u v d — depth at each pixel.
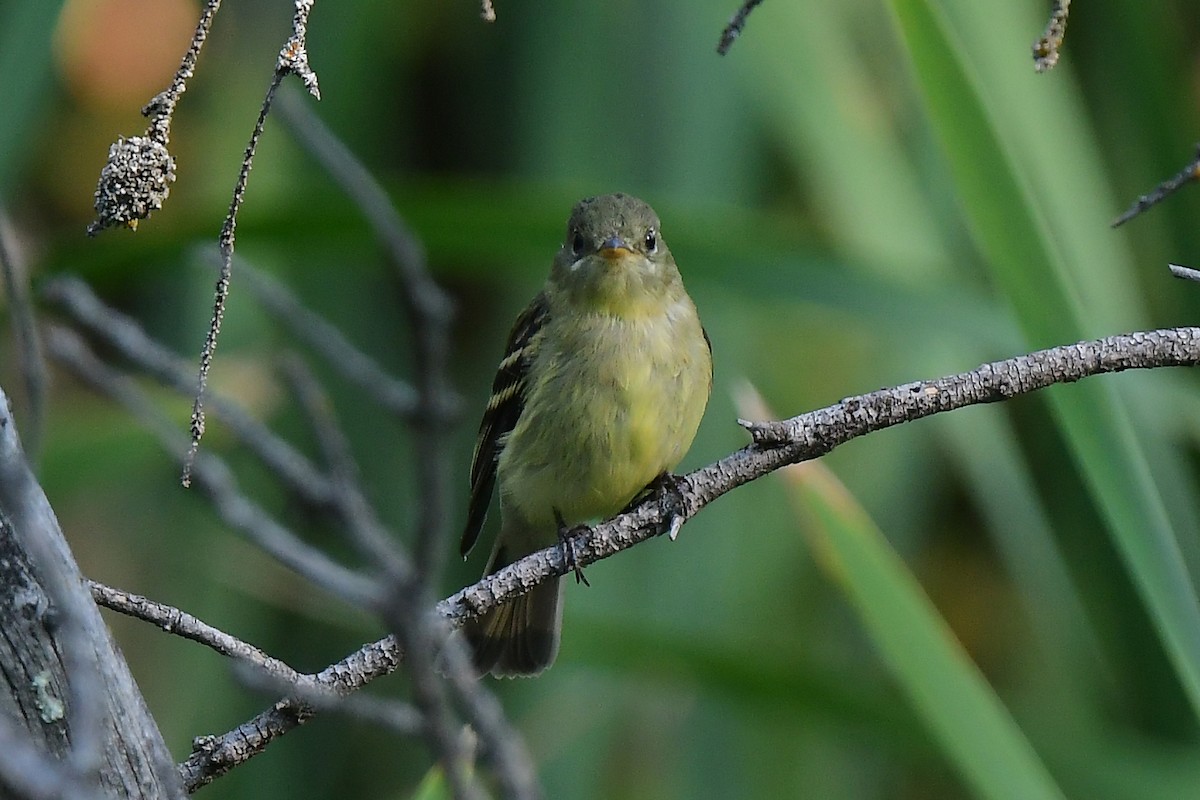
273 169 12.30
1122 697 11.05
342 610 11.35
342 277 12.77
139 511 12.09
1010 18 11.02
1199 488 10.56
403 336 12.92
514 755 3.39
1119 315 10.71
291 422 11.93
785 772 11.41
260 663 5.65
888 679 11.68
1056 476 11.60
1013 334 9.66
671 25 12.42
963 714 7.71
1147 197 6.21
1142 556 7.25
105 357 9.50
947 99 7.48
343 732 12.53
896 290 9.73
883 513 11.90
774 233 10.15
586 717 11.18
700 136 12.33
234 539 11.59
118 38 12.43
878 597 7.77
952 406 6.86
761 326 12.17
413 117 13.33
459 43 13.20
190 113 12.59
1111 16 11.96
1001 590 13.48
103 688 4.94
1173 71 11.56
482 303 13.56
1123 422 7.32
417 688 3.24
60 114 12.59
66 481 9.66
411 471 12.41
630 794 11.23
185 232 9.81
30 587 4.84
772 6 11.75
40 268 9.73
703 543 11.41
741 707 9.77
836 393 12.12
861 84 11.77
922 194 12.04
